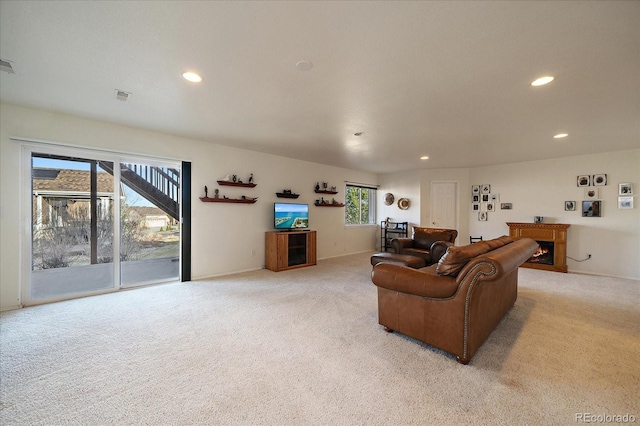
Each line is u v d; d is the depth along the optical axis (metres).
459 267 2.00
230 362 1.91
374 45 1.74
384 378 1.74
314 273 4.68
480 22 1.51
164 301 3.18
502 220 5.84
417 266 3.90
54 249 3.22
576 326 2.53
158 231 4.01
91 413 1.43
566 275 4.60
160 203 4.00
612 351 2.08
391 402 1.53
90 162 3.41
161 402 1.52
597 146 4.27
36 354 2.00
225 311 2.87
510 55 1.84
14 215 2.92
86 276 3.42
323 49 1.79
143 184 3.84
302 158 5.54
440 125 3.31
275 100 2.62
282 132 3.69
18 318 2.66
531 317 2.74
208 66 2.02
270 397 1.56
